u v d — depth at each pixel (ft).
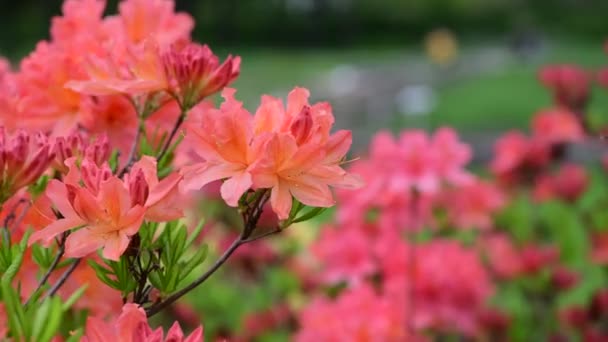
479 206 7.01
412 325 5.48
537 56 58.39
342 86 46.01
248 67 56.70
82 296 3.12
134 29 3.46
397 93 42.34
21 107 3.28
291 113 2.94
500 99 36.32
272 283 7.16
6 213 3.08
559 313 6.64
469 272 5.62
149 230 2.95
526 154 7.41
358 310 5.00
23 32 61.67
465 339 6.34
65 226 2.84
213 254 6.89
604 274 7.35
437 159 5.53
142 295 3.00
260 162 2.85
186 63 3.12
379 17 86.22
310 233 7.98
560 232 7.23
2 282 2.66
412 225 5.76
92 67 3.20
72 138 3.03
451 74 53.21
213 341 6.27
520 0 89.86
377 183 5.62
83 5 3.45
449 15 88.12
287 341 6.68
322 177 2.92
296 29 81.82
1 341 2.65
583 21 86.12
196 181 2.89
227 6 79.41
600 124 7.29
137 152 3.34
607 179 8.60
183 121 3.28
